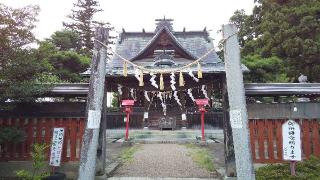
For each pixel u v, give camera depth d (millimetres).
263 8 28375
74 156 8469
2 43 7238
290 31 23594
